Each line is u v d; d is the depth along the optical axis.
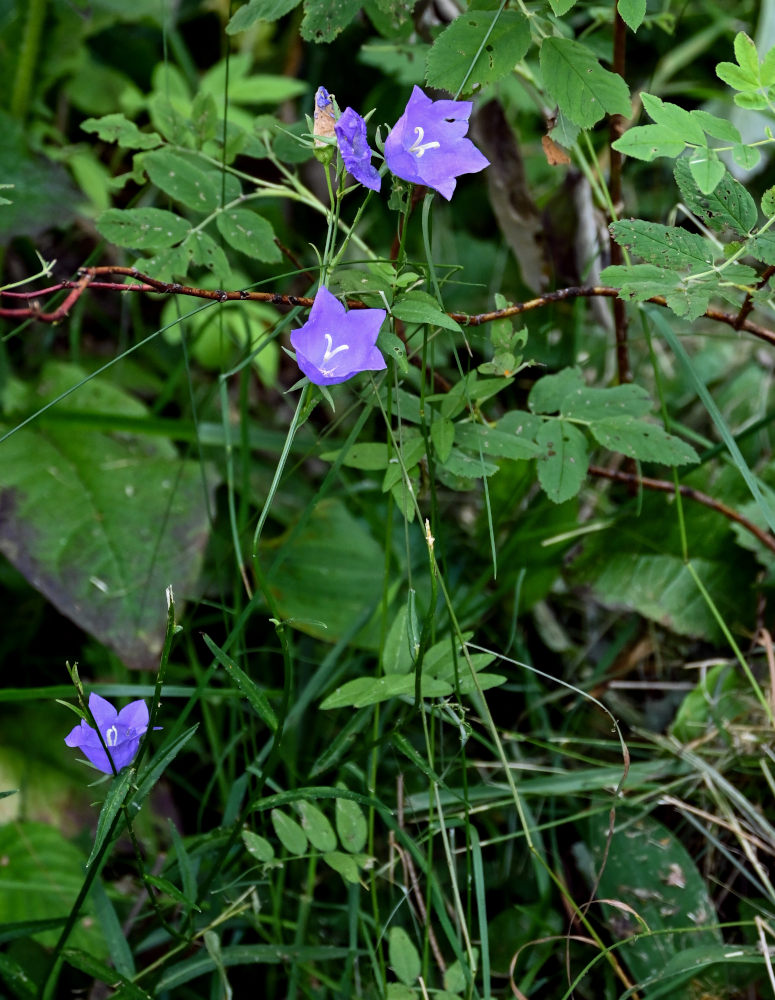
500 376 0.77
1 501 0.81
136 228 0.72
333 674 0.79
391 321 0.68
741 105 0.66
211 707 0.80
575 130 0.72
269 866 0.67
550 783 0.75
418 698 0.65
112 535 0.81
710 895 0.76
